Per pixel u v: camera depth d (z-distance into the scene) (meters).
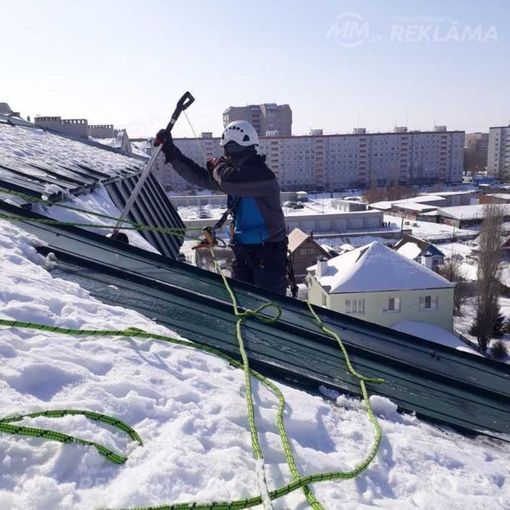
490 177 125.19
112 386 2.58
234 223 5.02
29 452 2.04
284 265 5.07
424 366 4.29
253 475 2.22
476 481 2.68
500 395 3.98
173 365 3.00
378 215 63.53
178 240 11.82
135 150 34.59
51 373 2.54
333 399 3.33
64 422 2.22
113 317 3.45
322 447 2.67
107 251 5.08
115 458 2.12
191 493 2.05
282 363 3.61
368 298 23.03
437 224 67.88
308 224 62.03
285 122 123.56
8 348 2.61
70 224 4.95
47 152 10.91
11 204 5.34
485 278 29.28
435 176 112.38
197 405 2.65
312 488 2.23
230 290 4.53
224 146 4.66
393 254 24.16
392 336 4.84
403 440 2.83
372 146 106.94
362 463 2.45
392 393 3.59
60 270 4.39
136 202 9.97
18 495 1.87
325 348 4.09
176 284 4.62
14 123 15.84
